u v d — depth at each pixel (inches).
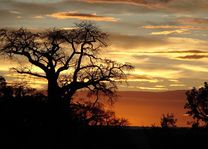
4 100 1800.0
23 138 1763.0
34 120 1802.4
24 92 1866.4
